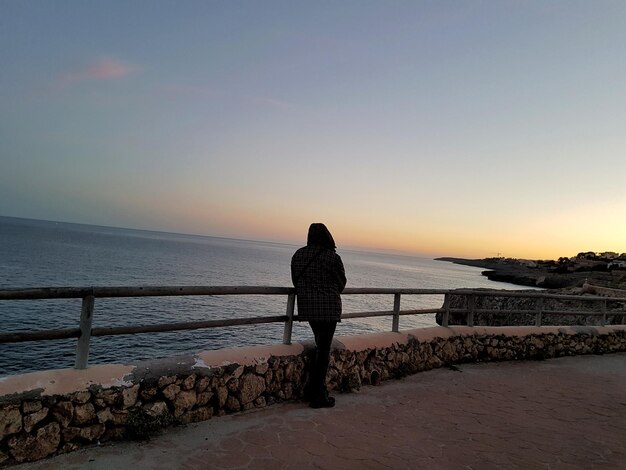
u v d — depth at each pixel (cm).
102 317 1972
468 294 723
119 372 349
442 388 558
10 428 294
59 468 295
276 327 2120
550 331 836
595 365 790
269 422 402
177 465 309
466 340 707
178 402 375
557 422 468
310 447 356
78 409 322
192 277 4753
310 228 478
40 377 314
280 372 459
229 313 2392
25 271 3872
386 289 587
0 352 1456
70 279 3672
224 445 347
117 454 319
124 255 7456
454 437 403
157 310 2269
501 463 358
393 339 595
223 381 408
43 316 2027
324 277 454
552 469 355
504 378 634
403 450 365
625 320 1049
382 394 515
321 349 454
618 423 480
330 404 455
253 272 6297
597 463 373
